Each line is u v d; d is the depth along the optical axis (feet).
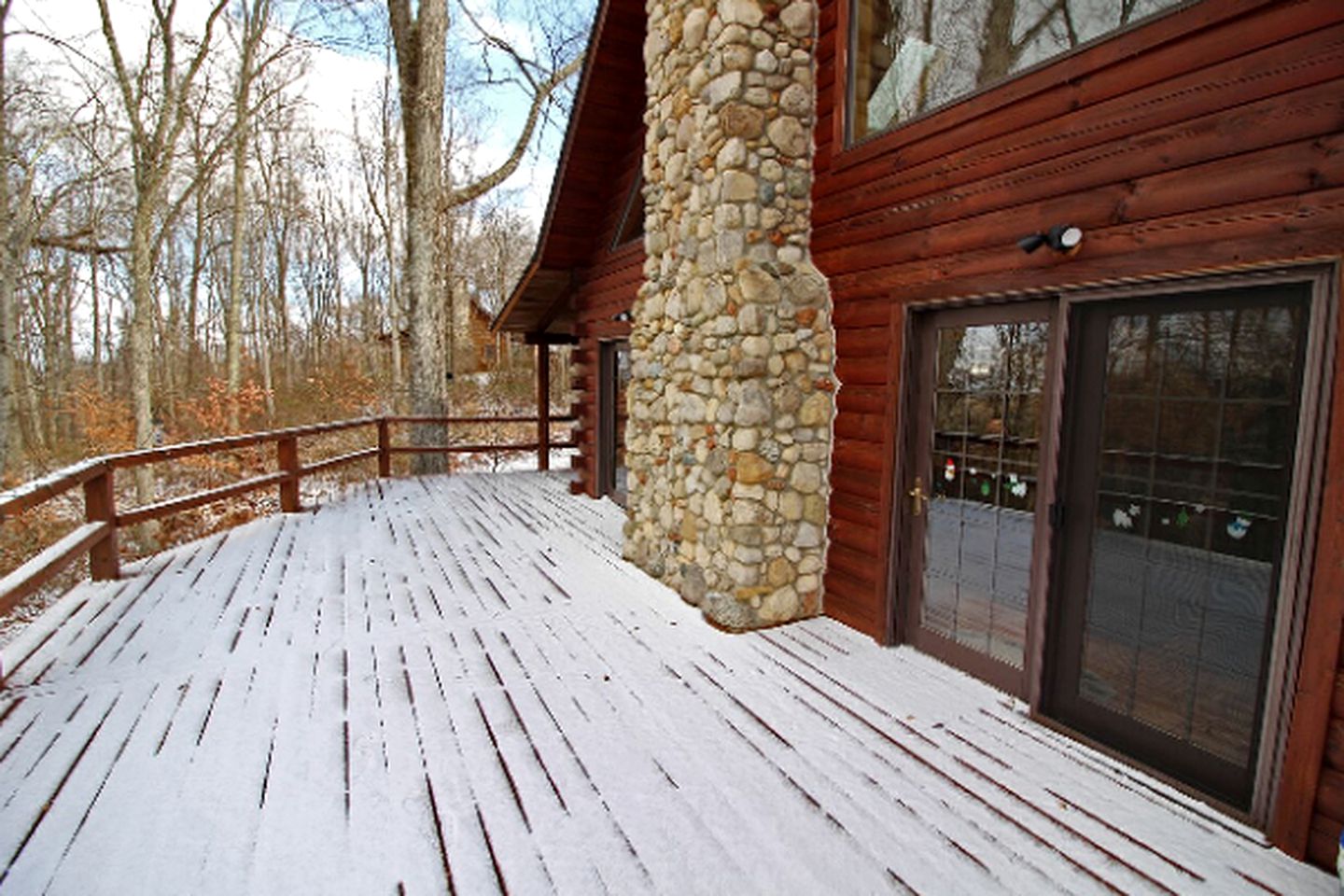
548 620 12.19
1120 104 7.55
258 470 37.11
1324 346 6.03
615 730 8.55
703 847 6.50
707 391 12.41
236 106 42.09
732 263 11.43
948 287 9.74
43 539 31.24
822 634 11.59
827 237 12.03
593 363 23.41
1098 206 7.79
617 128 20.27
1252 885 6.00
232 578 14.51
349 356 82.69
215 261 79.36
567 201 21.98
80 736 8.29
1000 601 9.57
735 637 11.46
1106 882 6.05
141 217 35.47
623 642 11.23
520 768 7.73
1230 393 6.86
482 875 6.15
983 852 6.43
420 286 29.53
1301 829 6.23
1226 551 6.93
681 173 13.11
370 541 17.63
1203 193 6.80
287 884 6.01
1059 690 8.67
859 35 11.60
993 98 9.01
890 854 6.41
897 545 10.87
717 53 11.62
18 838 6.50
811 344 11.82
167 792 7.23
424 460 29.58
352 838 6.59
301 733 8.44
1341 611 5.92
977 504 9.84
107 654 10.61
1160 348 7.48
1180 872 6.16
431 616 12.36
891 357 10.70
